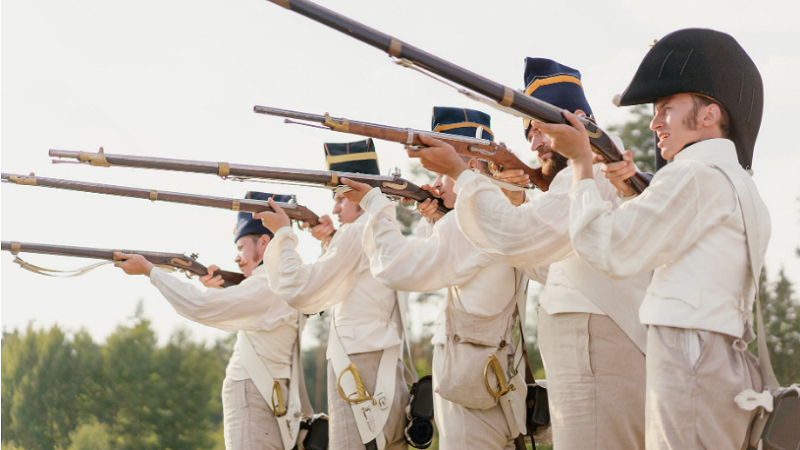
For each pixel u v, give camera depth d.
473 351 6.63
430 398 7.73
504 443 6.82
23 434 28.48
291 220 8.62
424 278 6.66
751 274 4.69
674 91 5.07
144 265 9.40
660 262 4.67
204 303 8.89
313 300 8.09
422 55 4.69
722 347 4.53
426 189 7.32
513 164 6.48
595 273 5.73
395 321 8.22
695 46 5.05
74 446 27.83
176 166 7.04
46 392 28.73
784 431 4.55
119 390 29.22
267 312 8.96
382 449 7.84
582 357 5.70
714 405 4.48
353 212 8.66
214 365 31.22
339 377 7.96
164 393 29.58
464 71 4.77
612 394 5.63
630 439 5.68
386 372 7.98
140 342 30.02
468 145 6.27
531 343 18.75
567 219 5.48
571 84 6.61
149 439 28.95
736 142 5.19
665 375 4.57
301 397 9.19
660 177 4.73
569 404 5.75
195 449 29.36
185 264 9.70
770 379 4.61
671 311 4.59
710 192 4.67
